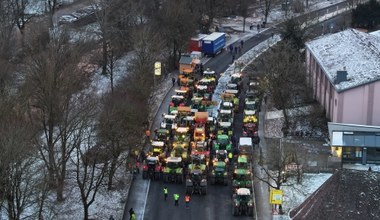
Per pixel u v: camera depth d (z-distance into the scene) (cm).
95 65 14938
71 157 10419
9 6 15850
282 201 9312
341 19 19762
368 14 18400
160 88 14525
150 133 11938
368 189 7306
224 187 10100
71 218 9112
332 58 12594
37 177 9656
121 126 10238
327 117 12219
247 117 12169
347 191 7325
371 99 11194
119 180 10200
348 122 11375
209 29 18988
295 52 14112
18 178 7869
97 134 10731
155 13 16812
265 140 11750
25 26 16488
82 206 9431
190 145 11019
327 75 11938
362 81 11150
